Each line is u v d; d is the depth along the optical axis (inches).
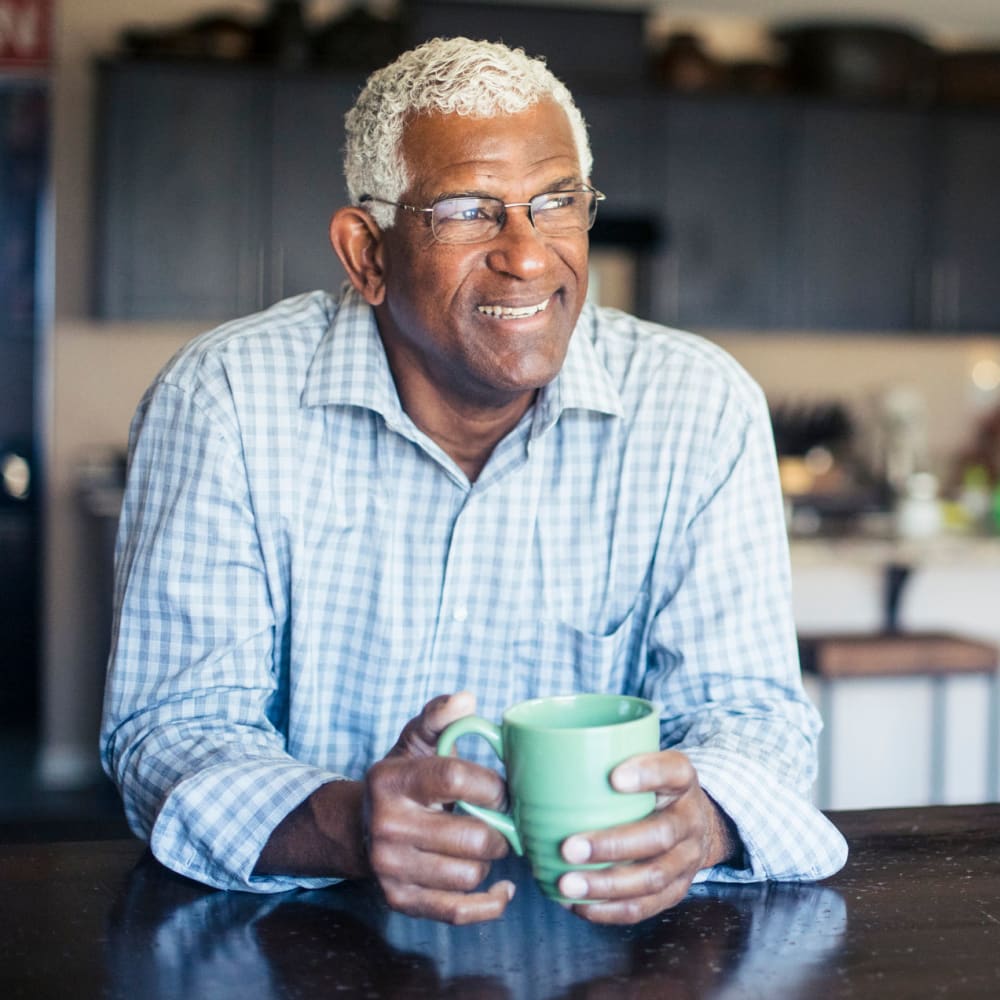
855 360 220.4
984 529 162.2
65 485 192.4
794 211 203.8
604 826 34.2
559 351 48.1
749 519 53.4
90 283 191.8
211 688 48.9
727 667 52.1
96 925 39.0
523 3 193.3
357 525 52.7
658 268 200.8
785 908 40.0
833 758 138.4
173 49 182.1
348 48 186.2
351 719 54.0
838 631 145.7
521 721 35.5
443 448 53.2
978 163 209.3
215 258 184.7
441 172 46.4
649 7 208.5
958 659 134.7
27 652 194.4
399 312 49.3
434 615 53.5
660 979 35.0
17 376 198.4
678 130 199.3
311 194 186.4
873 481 206.5
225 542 50.4
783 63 207.2
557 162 46.7
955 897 40.9
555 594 54.4
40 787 177.9
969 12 214.8
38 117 191.5
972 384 224.1
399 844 36.1
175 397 51.6
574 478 54.2
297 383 52.3
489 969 35.6
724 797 41.8
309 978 35.1
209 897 41.4
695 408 54.1
